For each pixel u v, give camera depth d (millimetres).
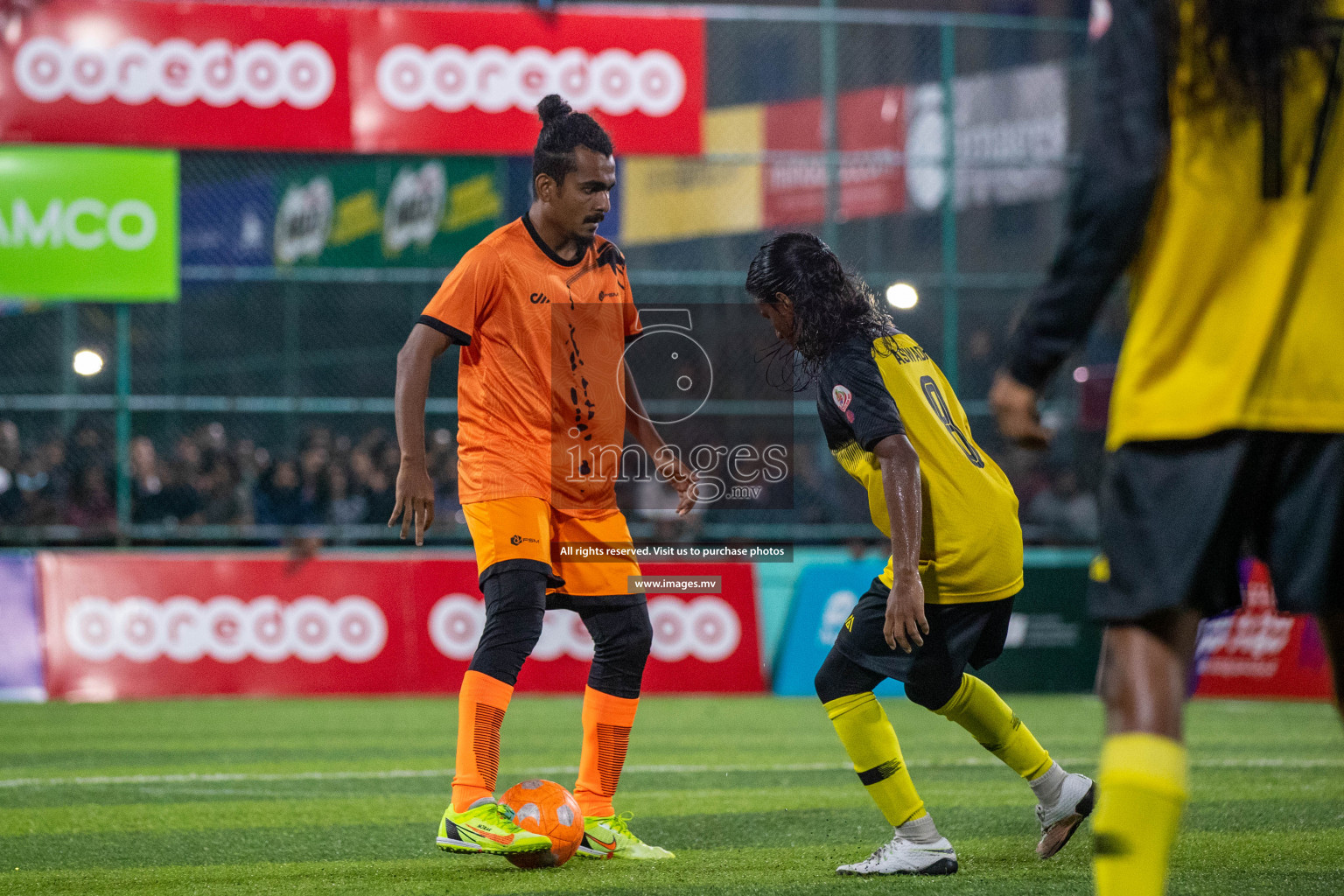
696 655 36281
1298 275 7031
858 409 11820
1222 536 7113
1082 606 37562
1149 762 6906
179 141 36188
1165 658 7137
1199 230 7082
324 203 57344
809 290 12164
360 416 54969
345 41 36844
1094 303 7195
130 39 36031
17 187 35719
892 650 12016
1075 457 42156
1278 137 7016
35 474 39625
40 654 34062
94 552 35625
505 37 37375
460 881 12039
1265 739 26031
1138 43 7109
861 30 64688
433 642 35438
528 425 13203
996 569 12000
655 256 58594
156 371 58562
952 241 41500
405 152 37156
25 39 35719
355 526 39094
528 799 12688
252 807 17703
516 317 13242
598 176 13234
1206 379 7020
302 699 34344
